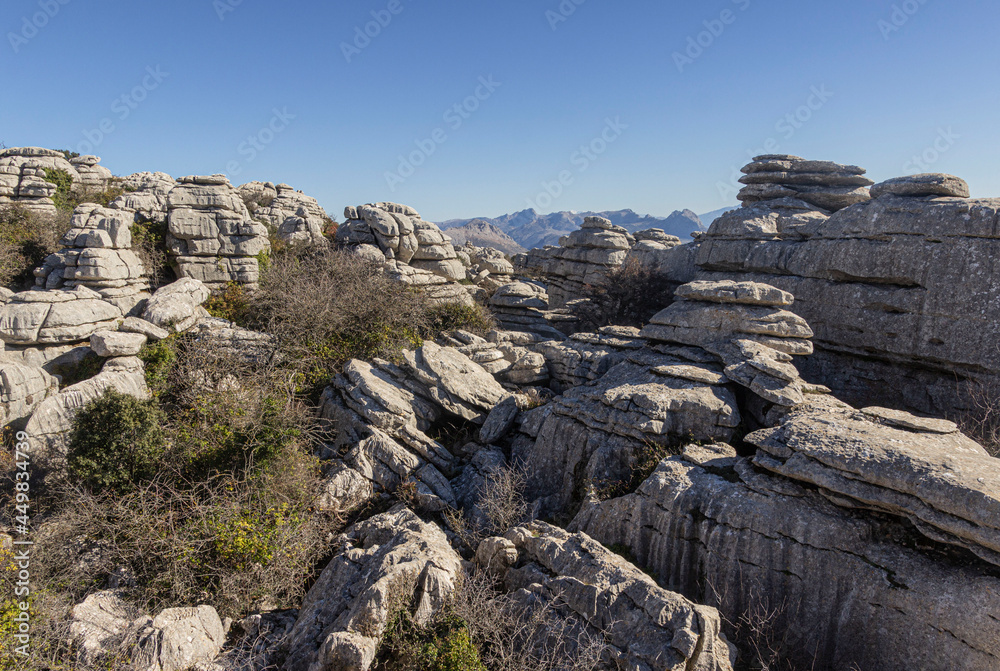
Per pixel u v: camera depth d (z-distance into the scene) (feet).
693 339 49.32
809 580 29.09
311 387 52.13
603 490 39.06
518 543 32.60
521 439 48.73
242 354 52.24
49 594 29.99
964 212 47.67
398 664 26.12
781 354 44.52
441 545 31.65
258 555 32.37
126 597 30.55
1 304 50.29
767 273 64.64
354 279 65.10
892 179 54.65
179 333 52.26
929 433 33.17
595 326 79.36
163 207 67.41
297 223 77.00
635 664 24.41
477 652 25.80
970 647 24.30
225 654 27.45
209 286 64.08
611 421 41.78
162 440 37.96
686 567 32.50
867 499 28.66
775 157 76.69
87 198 102.99
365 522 37.42
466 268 108.78
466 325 70.85
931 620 25.52
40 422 39.06
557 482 43.88
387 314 61.67
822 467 30.66
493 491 41.14
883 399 52.08
